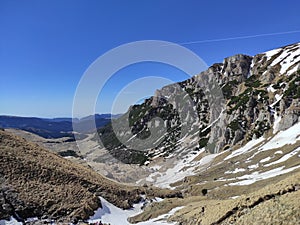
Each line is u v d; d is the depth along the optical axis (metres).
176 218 45.78
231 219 31.58
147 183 78.88
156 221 48.62
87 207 50.47
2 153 55.94
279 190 30.84
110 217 52.38
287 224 22.91
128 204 59.06
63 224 45.06
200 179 85.50
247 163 86.38
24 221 43.38
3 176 49.94
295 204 24.77
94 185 60.06
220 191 63.72
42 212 46.25
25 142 70.81
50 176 56.12
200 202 52.94
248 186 61.12
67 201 50.53
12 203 45.03
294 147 82.12
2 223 41.09
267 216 25.52
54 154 74.56
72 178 58.66
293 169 61.88
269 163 78.50
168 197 68.38
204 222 35.94
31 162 57.47
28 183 51.12
